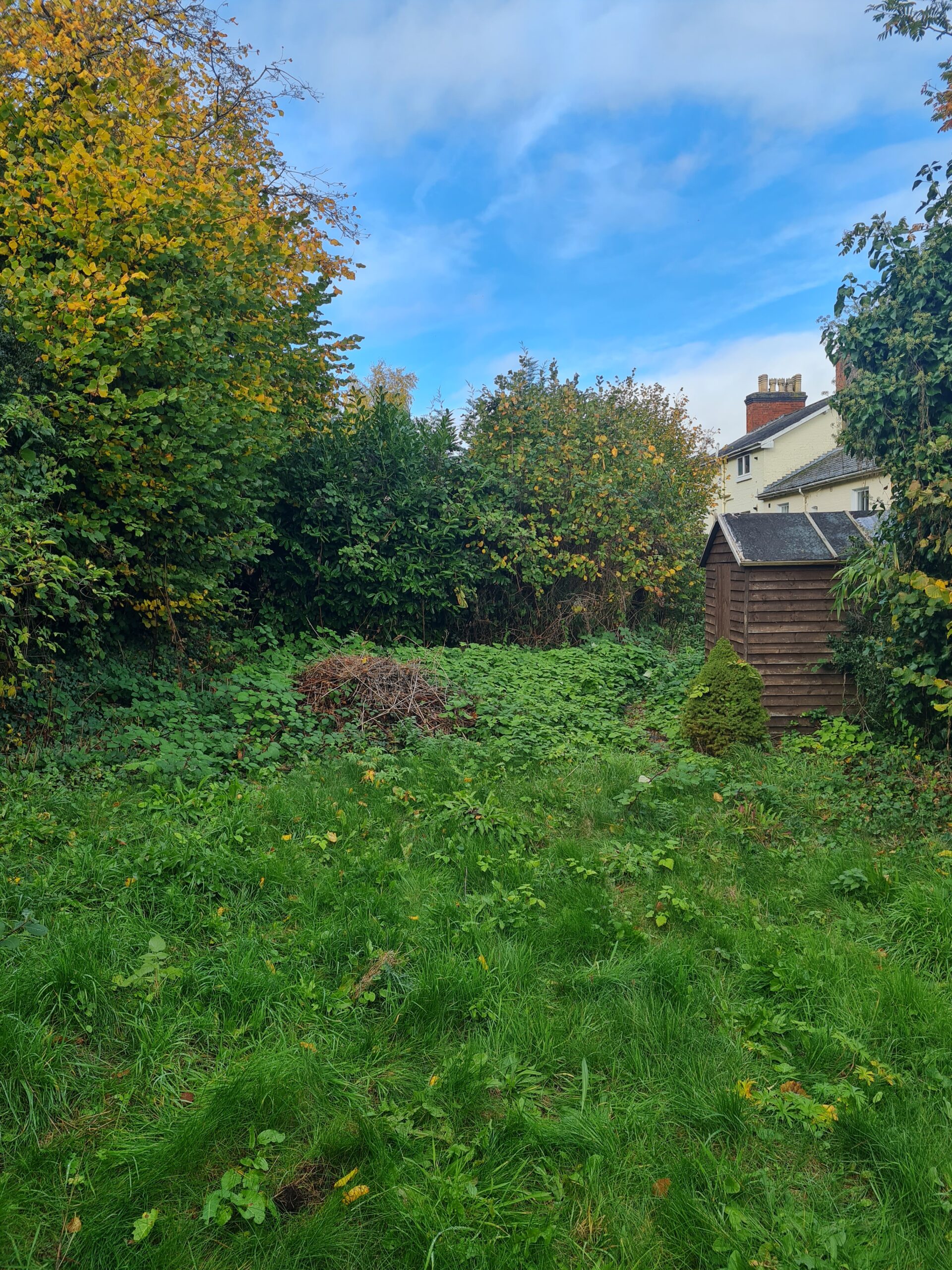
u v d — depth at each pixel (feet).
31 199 20.49
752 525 28.81
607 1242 6.91
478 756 21.49
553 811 17.84
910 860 15.46
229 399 22.66
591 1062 9.21
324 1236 6.65
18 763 16.81
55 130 21.35
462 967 10.52
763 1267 6.57
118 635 23.66
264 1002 9.50
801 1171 7.85
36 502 17.29
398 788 17.74
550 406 45.37
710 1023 10.07
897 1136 8.07
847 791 19.83
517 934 11.85
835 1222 7.13
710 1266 6.67
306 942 11.00
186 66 31.76
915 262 21.75
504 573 41.93
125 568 21.33
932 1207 7.31
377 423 38.86
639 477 44.96
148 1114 7.90
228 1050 8.80
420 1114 8.18
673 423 58.03
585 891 13.25
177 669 24.20
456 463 40.86
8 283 17.65
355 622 37.58
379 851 14.34
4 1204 6.52
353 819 15.72
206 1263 6.41
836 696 27.04
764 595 27.30
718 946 12.07
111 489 20.68
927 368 22.11
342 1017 9.59
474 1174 7.36
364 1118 7.84
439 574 38.63
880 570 21.79
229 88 35.70
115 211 20.06
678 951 11.35
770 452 89.61
